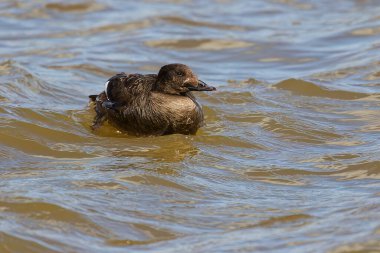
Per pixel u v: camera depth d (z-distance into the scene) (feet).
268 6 86.99
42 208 36.88
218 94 57.06
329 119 52.95
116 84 50.62
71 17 80.89
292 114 53.42
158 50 72.02
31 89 57.16
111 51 70.95
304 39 74.79
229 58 70.44
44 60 67.26
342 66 65.21
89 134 49.21
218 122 51.62
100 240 34.65
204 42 74.08
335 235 34.42
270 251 33.14
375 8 84.99
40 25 78.07
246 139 48.83
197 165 44.27
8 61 63.26
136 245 34.19
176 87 47.88
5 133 47.65
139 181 41.06
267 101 56.29
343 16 82.84
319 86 59.26
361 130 50.85
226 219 36.99
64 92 57.88
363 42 72.64
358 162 44.70
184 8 84.89
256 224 36.35
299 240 34.14
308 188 41.32
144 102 48.11
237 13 84.02
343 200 39.04
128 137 48.98
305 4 87.92
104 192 39.42
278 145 48.42
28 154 45.73
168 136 48.37
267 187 41.52
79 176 41.55
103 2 85.05
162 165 43.80
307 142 49.08
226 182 42.04
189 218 37.01
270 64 68.74
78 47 71.46
